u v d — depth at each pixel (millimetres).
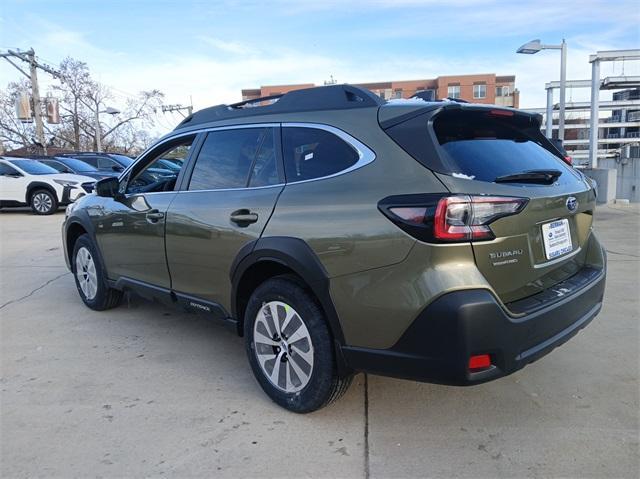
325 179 2926
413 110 2754
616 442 2781
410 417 3084
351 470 2598
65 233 5445
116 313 5188
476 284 2406
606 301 5148
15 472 2633
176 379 3664
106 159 18641
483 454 2705
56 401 3357
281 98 3434
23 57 25594
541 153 3281
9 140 44062
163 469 2633
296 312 3006
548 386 3436
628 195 15938
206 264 3590
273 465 2650
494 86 57438
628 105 24312
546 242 2840
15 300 5715
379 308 2576
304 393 3023
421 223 2436
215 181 3660
